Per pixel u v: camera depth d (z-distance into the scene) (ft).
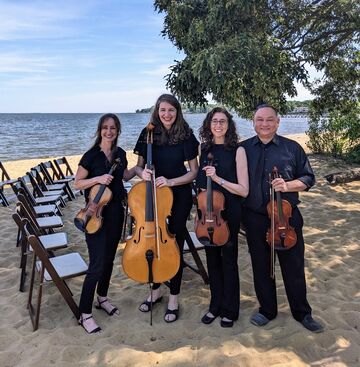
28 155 56.08
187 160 9.52
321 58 31.12
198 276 12.51
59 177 26.68
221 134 8.71
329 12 24.53
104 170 9.41
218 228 8.60
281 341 8.63
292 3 23.85
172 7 22.33
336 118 37.50
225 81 19.90
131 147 64.08
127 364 8.00
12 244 16.05
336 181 25.76
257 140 8.67
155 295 10.51
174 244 8.89
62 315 10.24
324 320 9.41
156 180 8.96
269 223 8.68
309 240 15.31
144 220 8.87
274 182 8.14
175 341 8.87
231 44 19.66
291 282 8.98
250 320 9.53
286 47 25.88
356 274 12.21
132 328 9.41
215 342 8.66
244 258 13.74
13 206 23.02
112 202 9.47
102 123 9.37
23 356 8.47
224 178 8.79
